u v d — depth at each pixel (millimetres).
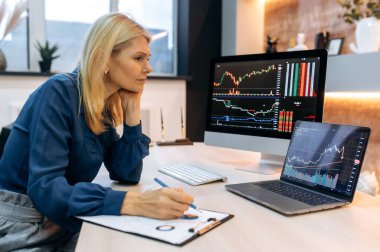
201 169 1317
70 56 2887
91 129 1065
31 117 991
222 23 3117
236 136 1493
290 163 1140
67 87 1003
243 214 854
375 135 1986
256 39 3004
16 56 2721
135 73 1070
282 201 915
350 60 1873
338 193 944
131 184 1192
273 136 1377
